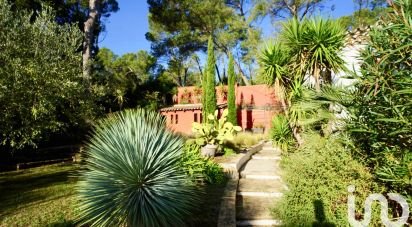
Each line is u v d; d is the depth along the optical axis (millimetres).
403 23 4004
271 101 24781
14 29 9141
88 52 17625
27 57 9492
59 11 19484
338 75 7930
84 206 4789
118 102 27375
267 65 8312
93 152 5102
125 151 4891
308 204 5125
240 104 26734
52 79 9422
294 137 8672
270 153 14008
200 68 38750
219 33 27328
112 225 4699
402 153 4223
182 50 31141
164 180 4922
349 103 5148
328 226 4949
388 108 4184
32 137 9633
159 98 34750
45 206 6316
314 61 7547
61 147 15008
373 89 4586
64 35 10992
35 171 11086
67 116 11445
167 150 5219
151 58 34750
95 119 12016
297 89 7758
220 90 28641
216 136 11836
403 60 4145
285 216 5234
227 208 5797
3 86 8250
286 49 8133
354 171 4895
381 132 4480
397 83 4117
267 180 9039
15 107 9000
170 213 4758
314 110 6387
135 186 4750
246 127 26000
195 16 26812
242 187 8141
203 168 7957
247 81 31625
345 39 7930
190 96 31391
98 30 25750
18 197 7105
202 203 6203
